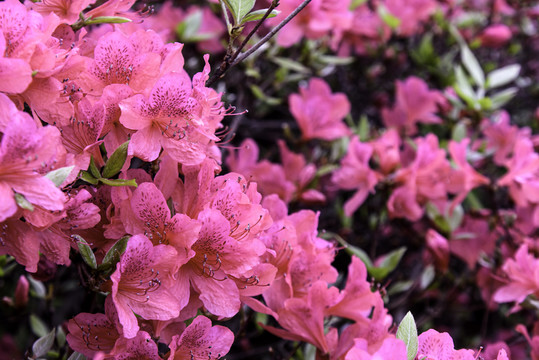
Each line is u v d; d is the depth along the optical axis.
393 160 0.55
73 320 0.35
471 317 0.70
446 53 0.92
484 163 0.68
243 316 0.44
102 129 0.35
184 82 0.35
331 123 0.63
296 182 0.58
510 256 0.55
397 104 0.76
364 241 0.72
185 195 0.35
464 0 0.98
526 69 1.02
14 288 0.53
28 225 0.34
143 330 0.36
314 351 0.44
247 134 0.73
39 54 0.33
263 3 0.53
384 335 0.39
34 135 0.32
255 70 0.62
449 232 0.57
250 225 0.36
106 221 0.36
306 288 0.39
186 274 0.35
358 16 0.76
